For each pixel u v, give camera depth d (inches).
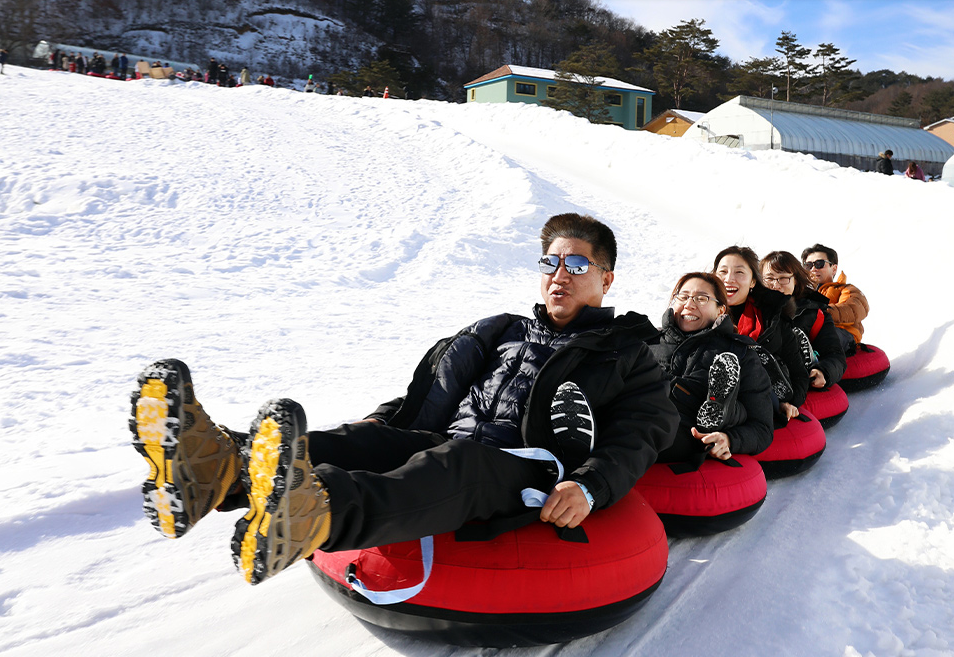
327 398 196.7
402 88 3056.1
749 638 91.1
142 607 97.0
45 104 802.2
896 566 108.2
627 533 91.4
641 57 3545.8
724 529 120.9
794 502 138.3
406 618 84.4
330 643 89.6
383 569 83.4
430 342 278.8
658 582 93.0
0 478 132.9
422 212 579.2
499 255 499.5
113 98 907.4
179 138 716.0
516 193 629.9
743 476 123.3
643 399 96.3
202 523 125.0
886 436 174.4
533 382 94.8
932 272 404.2
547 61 4411.9
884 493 137.9
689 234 632.4
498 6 4562.0
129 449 151.3
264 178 610.2
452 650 88.9
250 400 192.1
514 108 1079.6
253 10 3954.2
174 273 372.5
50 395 188.2
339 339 273.3
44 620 92.7
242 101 1027.3
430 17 4370.1
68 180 514.0
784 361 162.4
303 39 3951.8
